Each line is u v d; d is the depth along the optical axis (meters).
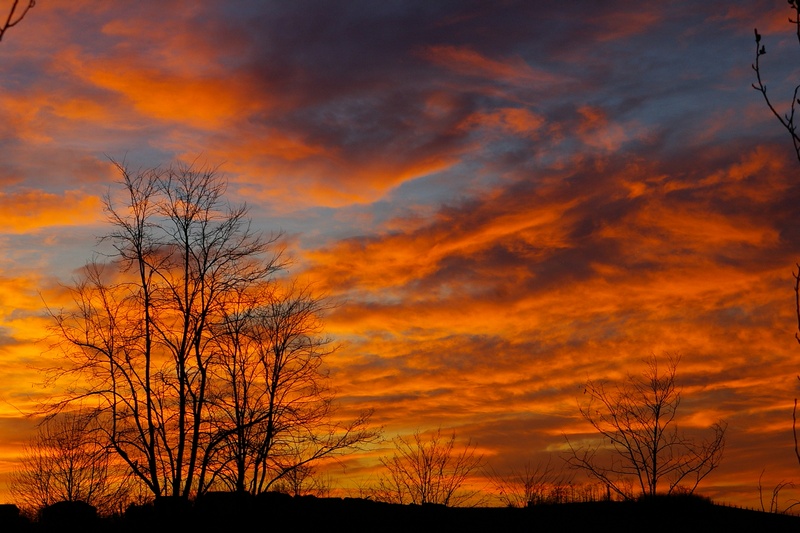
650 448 27.48
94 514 32.44
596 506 31.45
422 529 31.05
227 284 31.34
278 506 32.12
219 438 29.38
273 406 31.39
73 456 35.25
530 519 31.55
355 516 32.44
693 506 28.48
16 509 34.00
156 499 29.36
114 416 29.52
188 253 31.27
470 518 32.34
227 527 29.88
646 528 27.84
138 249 30.91
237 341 31.91
